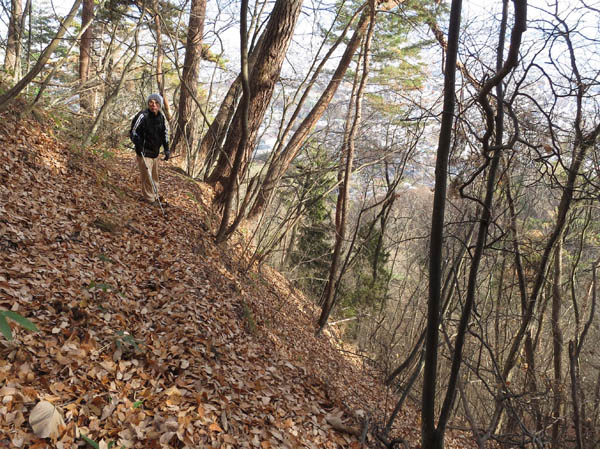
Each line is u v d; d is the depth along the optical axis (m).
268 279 12.72
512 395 6.85
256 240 13.34
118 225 7.65
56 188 7.40
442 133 4.68
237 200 11.09
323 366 9.88
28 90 10.91
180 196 10.76
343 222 12.42
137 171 10.89
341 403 7.09
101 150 10.49
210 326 6.51
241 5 7.38
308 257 18.34
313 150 14.27
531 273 12.38
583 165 8.05
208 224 10.53
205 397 4.87
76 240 6.51
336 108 14.31
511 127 6.75
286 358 7.63
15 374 3.81
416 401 11.52
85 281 5.64
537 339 11.64
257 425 5.06
